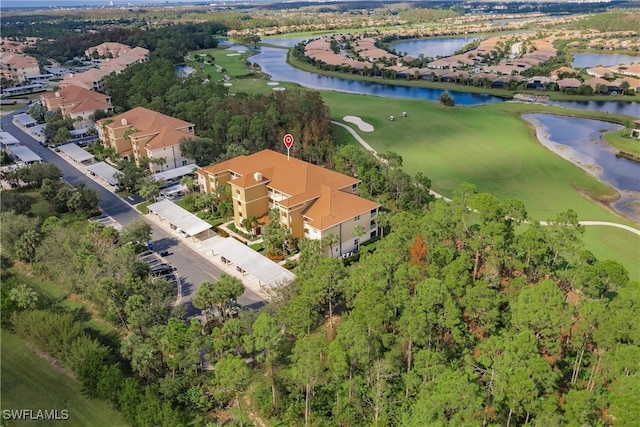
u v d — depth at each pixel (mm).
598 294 59844
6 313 70000
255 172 98125
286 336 61562
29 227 88000
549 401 44625
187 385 58062
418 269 61625
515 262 67688
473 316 58688
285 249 89938
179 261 88062
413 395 52688
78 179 128250
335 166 118188
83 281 73750
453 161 138125
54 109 174625
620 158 143000
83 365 58750
